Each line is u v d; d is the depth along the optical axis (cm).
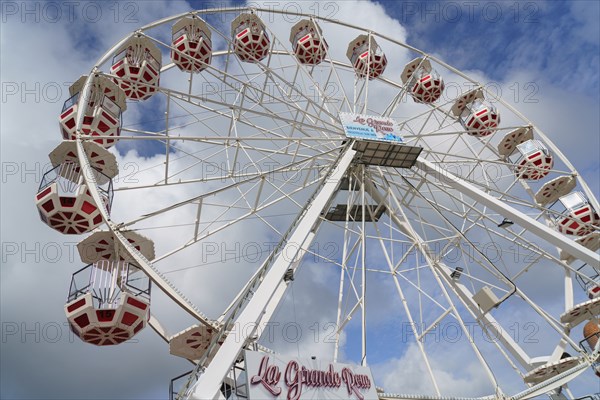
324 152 2333
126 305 1589
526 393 1991
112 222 1773
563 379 1988
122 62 2273
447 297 2225
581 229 2766
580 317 2406
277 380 1470
